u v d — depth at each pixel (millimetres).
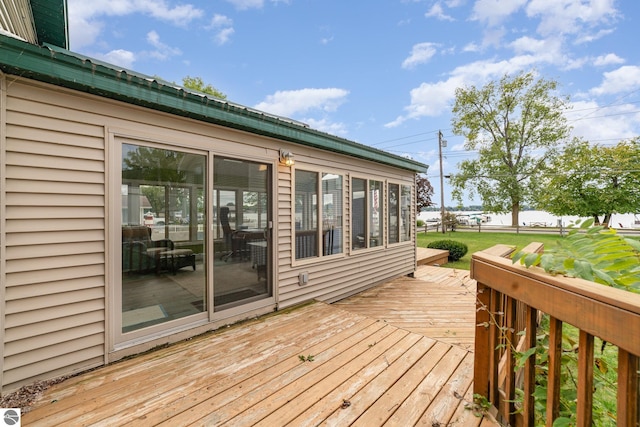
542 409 1315
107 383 2006
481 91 18609
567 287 985
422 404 1792
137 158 2457
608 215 16500
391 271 5664
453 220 19641
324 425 1610
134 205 2441
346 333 2855
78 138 2160
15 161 1906
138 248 2463
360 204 4926
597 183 16297
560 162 17000
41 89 2006
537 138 17656
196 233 2828
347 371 2170
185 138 2742
